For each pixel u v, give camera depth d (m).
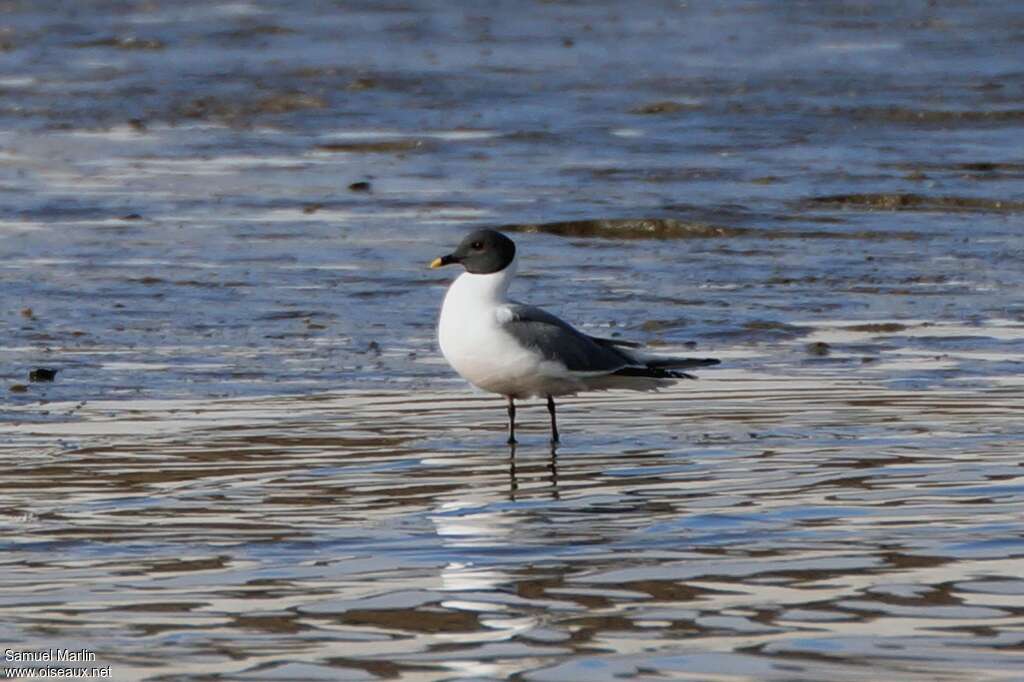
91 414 13.41
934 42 43.38
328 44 43.34
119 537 9.95
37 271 19.66
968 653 7.87
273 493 11.02
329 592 8.87
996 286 18.88
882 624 8.28
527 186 25.47
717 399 14.01
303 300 18.23
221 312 17.62
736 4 52.25
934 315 17.47
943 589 8.81
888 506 10.53
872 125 31.20
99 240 21.72
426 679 7.64
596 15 49.81
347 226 22.67
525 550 9.63
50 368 14.96
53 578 9.13
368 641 8.13
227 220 23.16
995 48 41.94
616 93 35.34
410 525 10.22
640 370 12.73
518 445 12.50
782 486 11.10
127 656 7.95
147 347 16.00
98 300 18.14
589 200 24.08
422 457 12.09
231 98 34.91
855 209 23.73
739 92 35.31
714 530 10.02
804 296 18.44
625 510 10.53
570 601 8.69
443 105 33.94
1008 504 10.53
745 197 24.31
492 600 8.72
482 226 22.53
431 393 14.31
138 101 34.69
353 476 11.49
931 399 13.83
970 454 11.92
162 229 22.50
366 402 13.94
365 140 30.08
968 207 23.84
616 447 12.39
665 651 7.95
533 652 7.96
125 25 46.50
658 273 19.73
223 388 14.41
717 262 20.33
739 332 16.81
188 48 42.62
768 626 8.27
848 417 13.22
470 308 12.64
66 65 39.75
